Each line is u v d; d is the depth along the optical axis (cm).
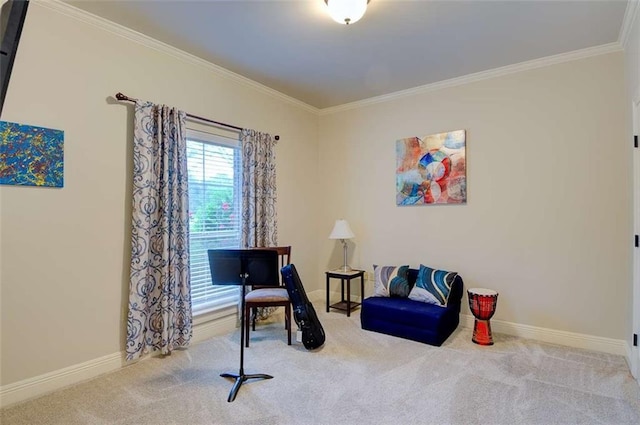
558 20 257
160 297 286
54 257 236
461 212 373
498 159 350
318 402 219
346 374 256
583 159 308
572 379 247
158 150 286
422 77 370
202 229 338
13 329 219
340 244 470
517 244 340
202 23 264
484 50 307
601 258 300
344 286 464
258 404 216
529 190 334
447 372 259
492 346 310
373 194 439
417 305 338
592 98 304
